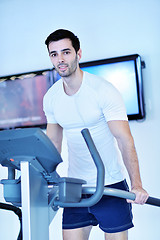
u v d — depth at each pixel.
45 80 3.24
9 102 3.34
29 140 1.24
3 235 3.30
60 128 2.07
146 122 2.98
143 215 2.95
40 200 1.37
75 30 3.24
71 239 1.83
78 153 1.89
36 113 3.26
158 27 3.02
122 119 1.78
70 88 1.83
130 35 3.08
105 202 1.80
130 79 2.97
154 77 2.99
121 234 1.79
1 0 3.50
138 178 1.68
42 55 3.35
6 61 3.46
